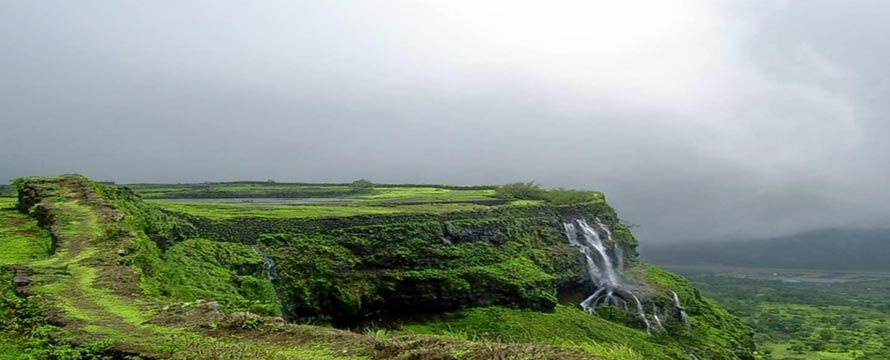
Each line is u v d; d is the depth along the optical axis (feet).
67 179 131.34
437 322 192.75
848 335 473.26
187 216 149.38
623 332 229.04
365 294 177.99
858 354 386.93
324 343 48.03
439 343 44.24
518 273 223.51
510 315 202.39
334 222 188.24
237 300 114.83
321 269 169.99
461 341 44.80
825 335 466.70
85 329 52.95
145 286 73.82
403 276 190.19
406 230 205.46
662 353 210.79
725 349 263.70
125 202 125.39
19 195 131.64
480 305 206.18
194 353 45.70
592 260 299.58
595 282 292.61
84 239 92.94
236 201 281.74
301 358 44.32
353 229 190.90
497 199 311.68
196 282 115.96
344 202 274.77
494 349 40.98
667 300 287.69
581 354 40.06
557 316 216.33
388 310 188.34
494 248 235.81
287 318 154.30
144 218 121.70
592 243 310.65
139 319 56.85
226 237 154.40
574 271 276.00
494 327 190.80
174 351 46.44
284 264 162.20
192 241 138.62
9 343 52.44
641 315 266.16
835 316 595.06
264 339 49.93
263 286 138.82
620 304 277.85
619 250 328.49
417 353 41.98
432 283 195.21
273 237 166.61
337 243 183.11
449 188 404.36
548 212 301.43
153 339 49.85
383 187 413.39
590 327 215.92
